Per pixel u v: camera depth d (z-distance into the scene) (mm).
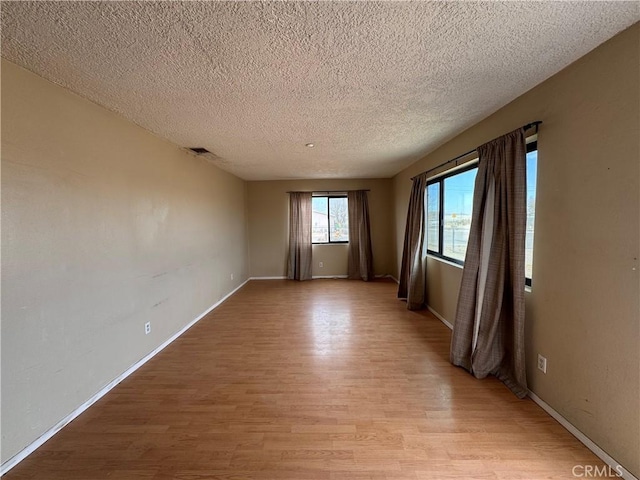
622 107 1444
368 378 2453
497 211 2332
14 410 1620
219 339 3316
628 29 1403
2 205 1581
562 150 1814
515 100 2244
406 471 1544
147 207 2865
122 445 1737
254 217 6695
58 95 1910
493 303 2357
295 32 1407
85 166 2115
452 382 2373
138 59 1627
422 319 3916
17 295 1645
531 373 2131
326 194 6762
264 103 2262
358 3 1215
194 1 1187
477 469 1547
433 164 3910
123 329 2498
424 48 1562
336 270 6840
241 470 1560
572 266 1756
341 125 2816
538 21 1346
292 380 2438
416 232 4238
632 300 1422
